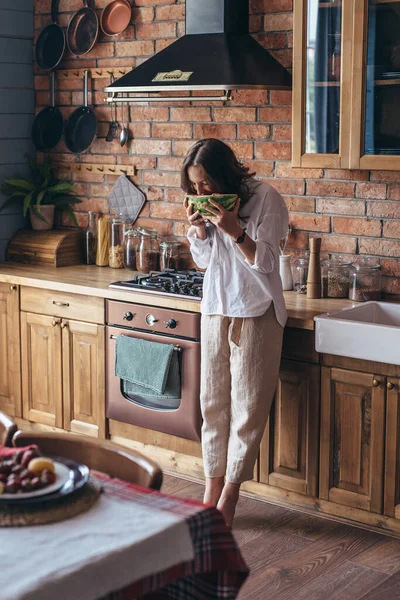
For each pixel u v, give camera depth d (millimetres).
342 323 3359
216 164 3236
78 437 2195
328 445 3551
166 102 4566
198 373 3822
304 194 4113
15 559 1545
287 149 4137
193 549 1710
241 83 3730
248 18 4156
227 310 3412
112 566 1563
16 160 5070
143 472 2012
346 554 3324
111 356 4160
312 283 3871
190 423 3883
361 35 3479
